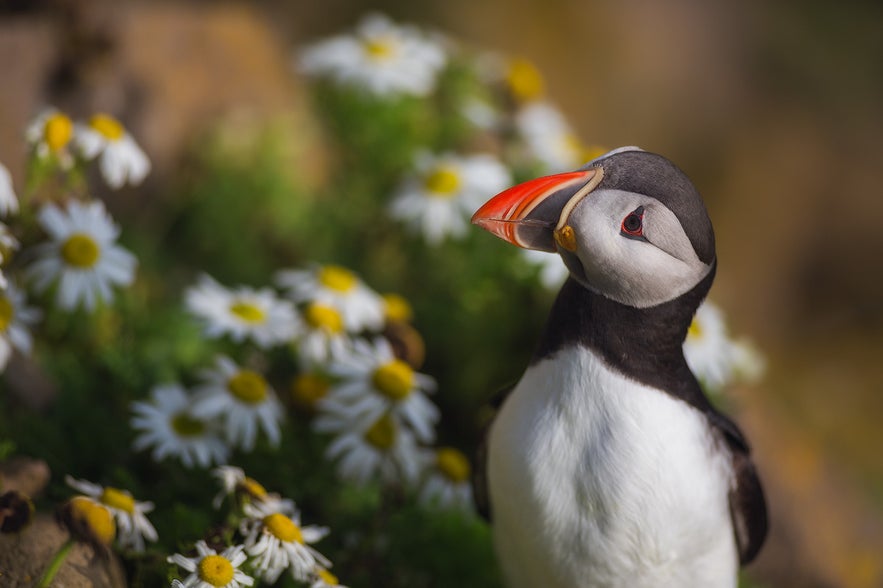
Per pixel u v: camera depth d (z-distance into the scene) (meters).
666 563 4.83
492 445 5.07
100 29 8.54
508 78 9.23
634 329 4.71
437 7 14.38
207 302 6.43
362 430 5.89
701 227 4.63
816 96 15.38
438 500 6.19
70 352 6.77
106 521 4.75
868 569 8.20
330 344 6.66
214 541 4.82
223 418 5.82
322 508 6.13
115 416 6.40
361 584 5.82
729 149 14.77
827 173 14.91
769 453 8.37
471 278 8.09
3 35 7.77
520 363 8.13
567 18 14.73
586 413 4.74
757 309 14.10
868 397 13.08
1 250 5.32
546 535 4.87
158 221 8.53
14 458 5.18
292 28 13.75
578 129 14.35
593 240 4.57
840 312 14.51
